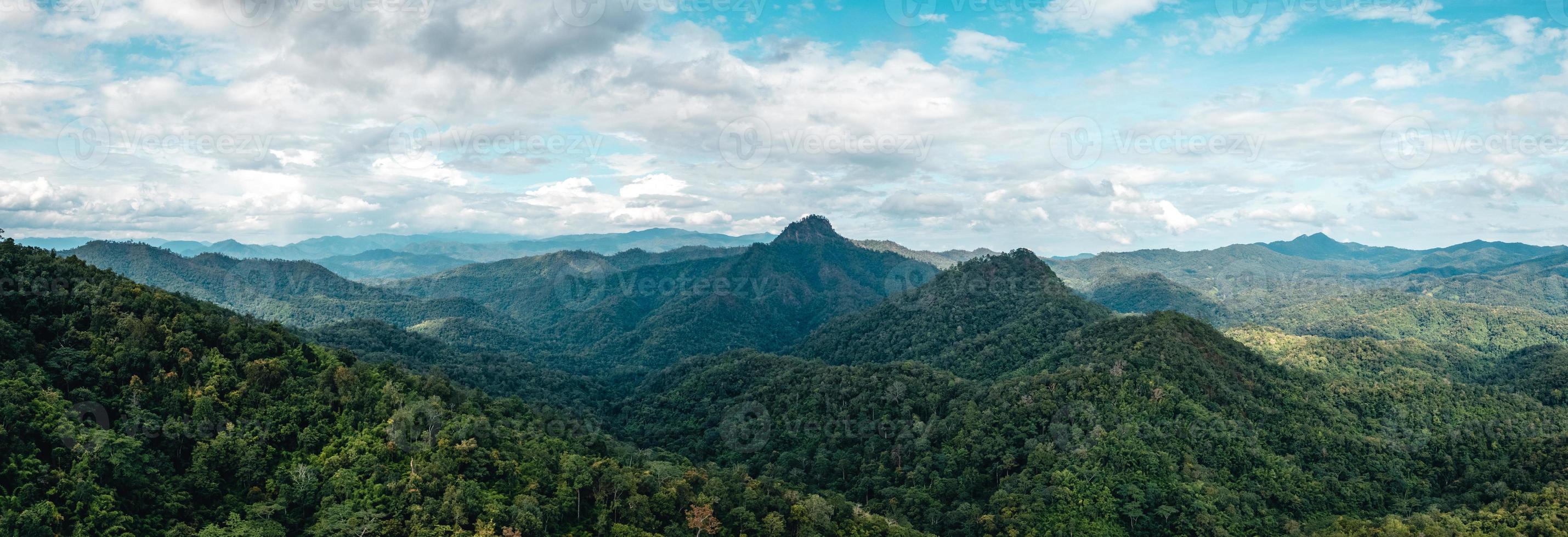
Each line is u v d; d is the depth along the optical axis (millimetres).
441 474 101312
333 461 102562
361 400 117750
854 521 119312
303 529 94000
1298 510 124688
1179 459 128500
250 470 98125
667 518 110250
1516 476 135125
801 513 115500
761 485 128000
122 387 103688
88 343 111188
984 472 138625
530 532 97250
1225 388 149125
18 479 81125
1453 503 132000
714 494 116062
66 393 100812
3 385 92250
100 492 84062
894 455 152875
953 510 128125
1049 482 125438
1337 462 140000
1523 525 113438
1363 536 112812
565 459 117125
